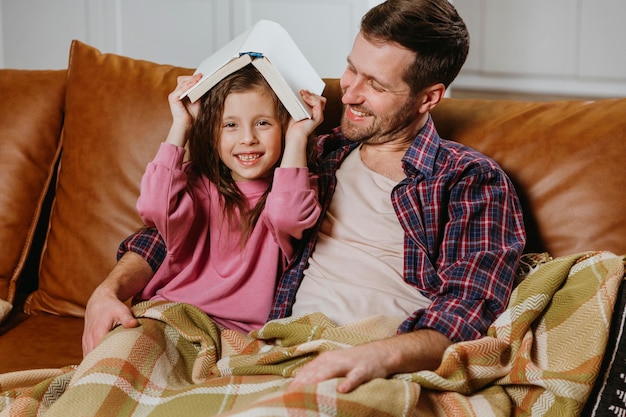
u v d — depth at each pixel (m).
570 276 1.35
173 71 1.87
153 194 1.46
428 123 1.57
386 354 1.19
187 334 1.39
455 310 1.32
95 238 1.79
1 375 1.35
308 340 1.31
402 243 1.48
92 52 1.93
